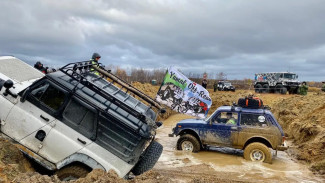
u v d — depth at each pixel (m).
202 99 11.27
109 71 7.53
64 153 5.82
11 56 7.91
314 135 11.87
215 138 10.77
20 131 5.91
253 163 9.89
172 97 11.34
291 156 11.07
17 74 6.98
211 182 6.89
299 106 19.20
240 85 54.31
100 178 4.96
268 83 34.88
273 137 10.18
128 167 5.91
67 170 5.77
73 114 5.98
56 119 5.93
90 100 6.03
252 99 10.79
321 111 14.34
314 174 8.92
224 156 10.62
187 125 11.15
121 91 7.46
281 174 8.86
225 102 27.11
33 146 5.85
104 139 5.96
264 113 10.45
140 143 6.02
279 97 29.89
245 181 8.12
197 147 10.90
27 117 5.92
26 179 4.54
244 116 10.59
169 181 5.47
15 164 4.99
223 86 43.47
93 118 5.98
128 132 5.97
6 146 5.39
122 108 6.14
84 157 5.76
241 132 10.47
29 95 6.00
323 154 9.84
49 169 5.66
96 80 7.16
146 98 6.84
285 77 33.75
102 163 5.77
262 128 10.31
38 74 7.66
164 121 19.28
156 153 6.92
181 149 11.08
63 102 5.96
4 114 5.98
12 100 6.03
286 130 15.77
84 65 6.89
